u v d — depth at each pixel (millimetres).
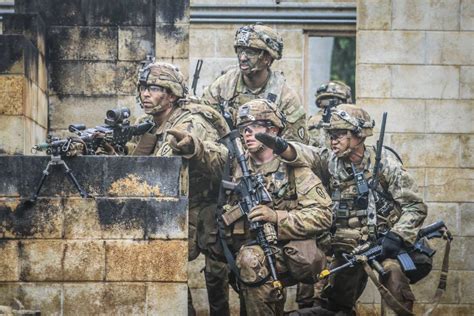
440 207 32344
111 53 29047
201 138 24922
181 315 23328
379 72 32500
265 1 35188
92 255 23250
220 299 26453
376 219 25812
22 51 25781
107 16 29031
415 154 32438
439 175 32406
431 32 32562
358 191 25828
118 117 24953
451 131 32469
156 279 23328
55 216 23203
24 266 23172
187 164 23500
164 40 29062
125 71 29078
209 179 24938
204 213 25125
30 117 26625
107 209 23266
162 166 23375
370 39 32500
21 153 25797
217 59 35000
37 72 27562
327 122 26422
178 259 23375
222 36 35000
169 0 29062
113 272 23266
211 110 25516
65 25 28969
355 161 26062
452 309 32125
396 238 25641
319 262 24078
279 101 27406
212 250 25000
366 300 31641
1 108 25734
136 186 23328
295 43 35406
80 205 23234
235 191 24312
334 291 26484
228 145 24625
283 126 24766
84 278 23234
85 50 29016
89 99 29016
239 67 27750
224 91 27641
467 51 32562
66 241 23203
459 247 32281
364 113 25984
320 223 24078
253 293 23781
